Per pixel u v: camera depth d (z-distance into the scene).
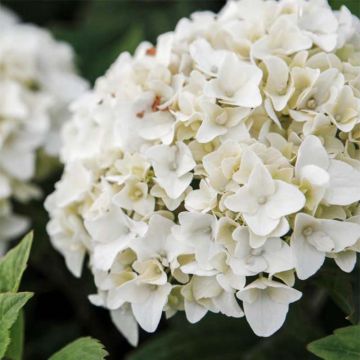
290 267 0.65
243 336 0.79
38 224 0.90
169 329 0.83
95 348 0.67
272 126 0.68
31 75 0.92
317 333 0.74
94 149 0.73
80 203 0.73
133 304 0.68
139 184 0.69
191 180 0.68
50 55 0.96
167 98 0.71
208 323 0.79
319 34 0.71
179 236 0.67
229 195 0.66
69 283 0.90
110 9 1.04
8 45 0.92
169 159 0.68
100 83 0.77
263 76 0.69
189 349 0.78
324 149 0.65
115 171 0.71
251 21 0.71
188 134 0.69
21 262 0.68
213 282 0.67
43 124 0.89
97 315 0.90
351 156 0.68
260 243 0.65
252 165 0.66
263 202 0.65
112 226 0.69
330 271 0.69
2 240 0.88
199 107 0.68
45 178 0.92
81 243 0.73
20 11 1.10
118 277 0.69
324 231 0.65
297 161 0.65
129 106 0.70
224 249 0.66
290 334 0.77
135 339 0.71
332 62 0.69
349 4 0.75
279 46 0.70
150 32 1.00
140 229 0.68
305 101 0.68
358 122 0.67
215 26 0.73
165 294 0.67
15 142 0.88
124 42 0.97
